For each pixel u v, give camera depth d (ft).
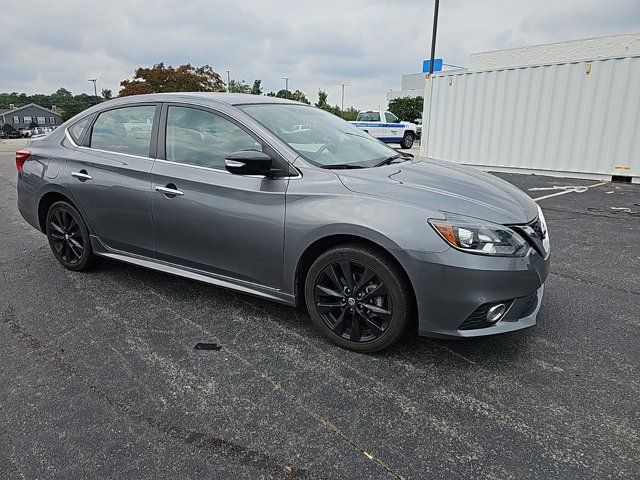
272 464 6.20
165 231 10.73
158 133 10.96
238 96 11.30
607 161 29.17
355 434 6.77
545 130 31.27
